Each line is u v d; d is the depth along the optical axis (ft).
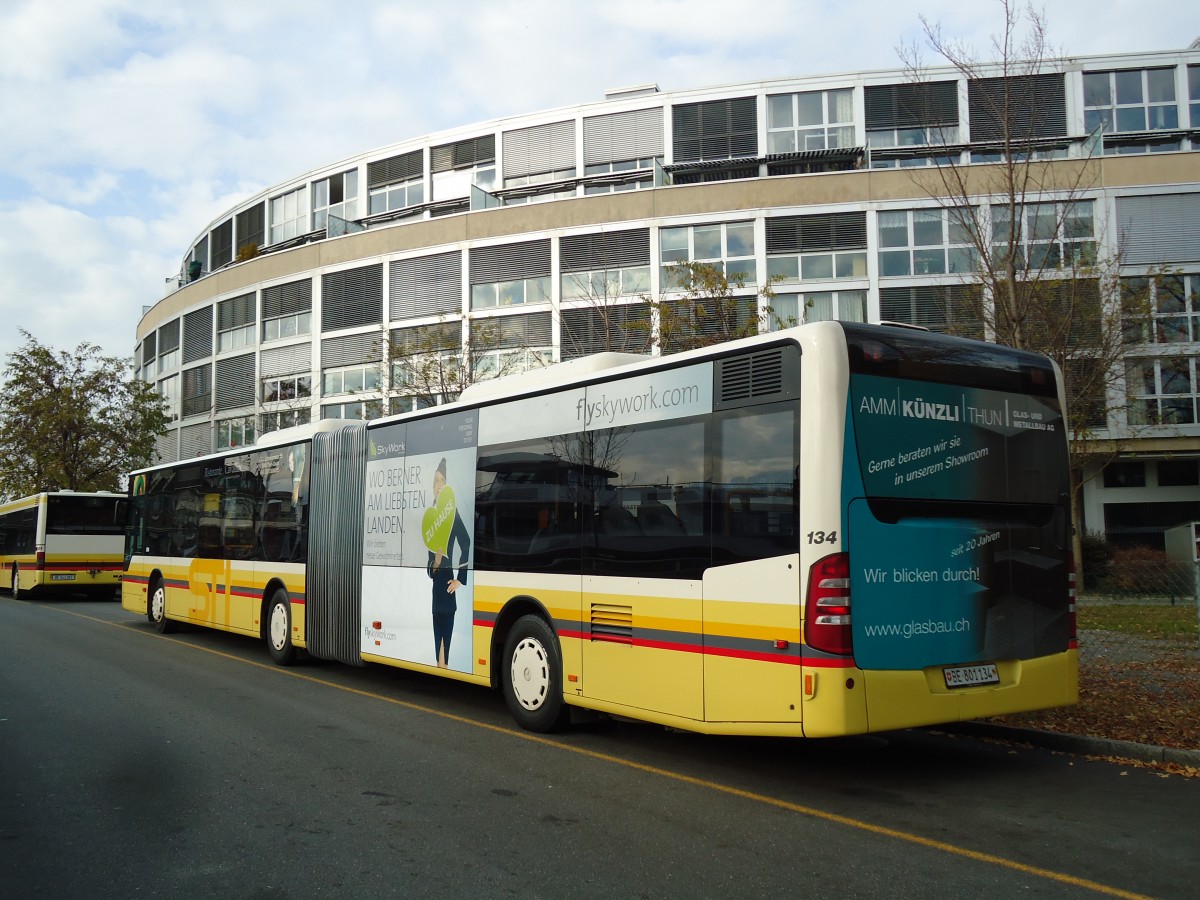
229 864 15.53
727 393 21.09
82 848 16.37
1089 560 77.82
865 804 19.25
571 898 14.01
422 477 32.55
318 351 115.85
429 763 22.79
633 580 23.11
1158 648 39.96
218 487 48.21
